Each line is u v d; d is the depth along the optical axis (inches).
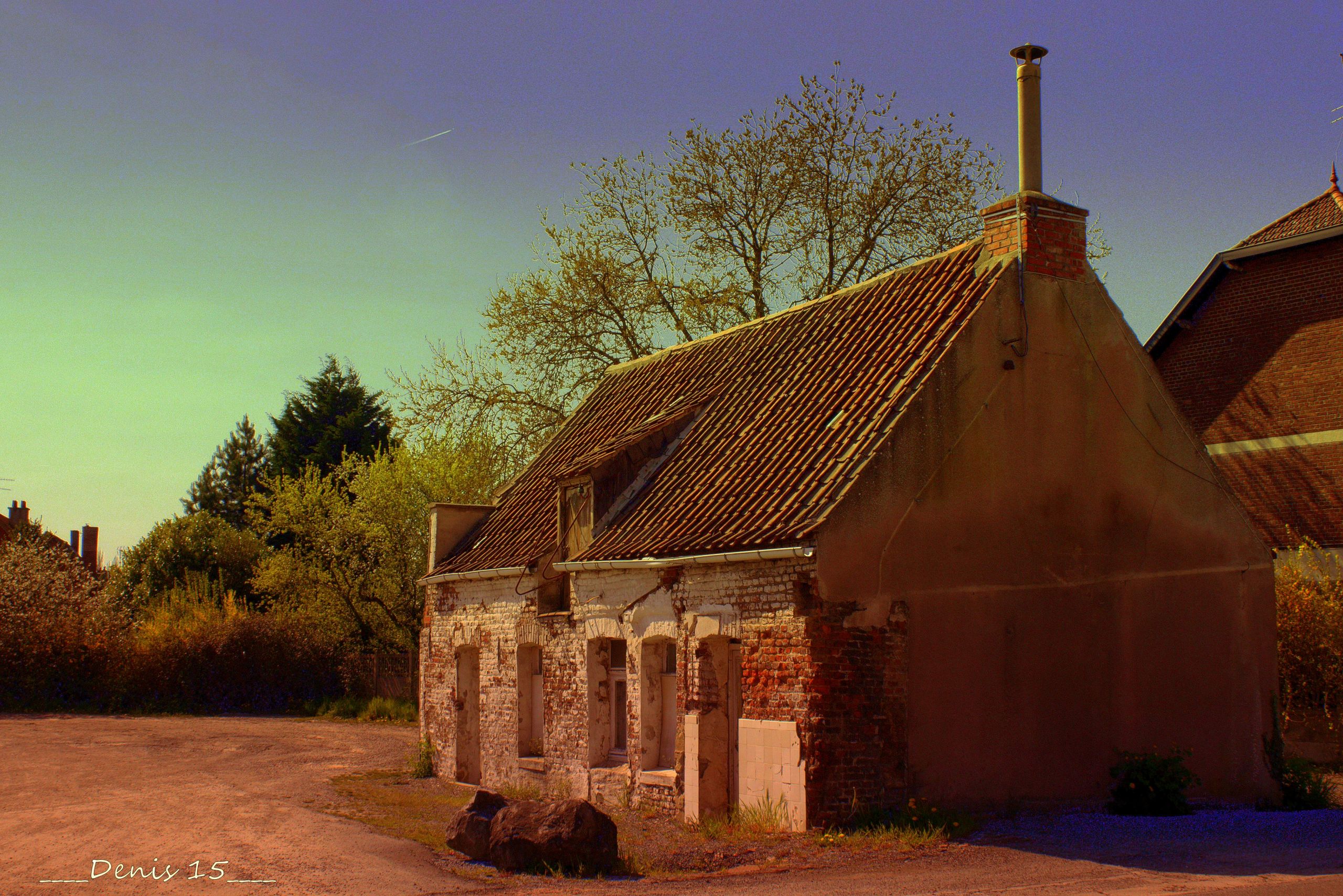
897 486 494.0
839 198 1318.9
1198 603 575.5
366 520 1473.9
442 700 821.2
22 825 488.4
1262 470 945.5
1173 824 482.6
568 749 657.6
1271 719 589.6
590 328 1357.0
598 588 634.8
